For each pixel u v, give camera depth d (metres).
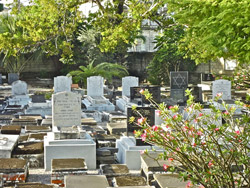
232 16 5.55
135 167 11.31
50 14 15.11
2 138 11.29
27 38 16.09
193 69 42.25
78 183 7.96
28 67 44.34
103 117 19.30
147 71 42.97
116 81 40.12
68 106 12.87
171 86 23.77
